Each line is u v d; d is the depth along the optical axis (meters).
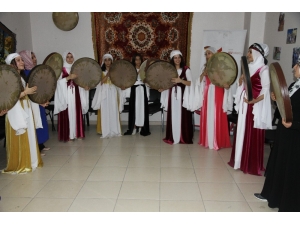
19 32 4.87
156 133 5.01
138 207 2.50
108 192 2.79
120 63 4.43
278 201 2.36
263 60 3.02
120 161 3.62
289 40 3.76
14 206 2.52
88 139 4.59
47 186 2.92
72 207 2.51
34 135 3.33
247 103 3.09
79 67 4.18
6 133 3.19
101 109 4.59
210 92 3.98
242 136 3.20
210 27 5.23
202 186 2.92
